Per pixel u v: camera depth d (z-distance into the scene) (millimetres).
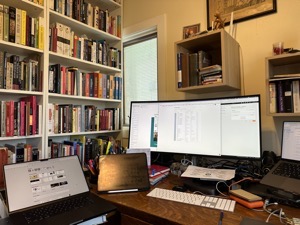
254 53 1526
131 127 1618
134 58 2400
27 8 1582
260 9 1511
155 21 2074
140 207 947
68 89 1763
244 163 1390
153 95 2227
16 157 1425
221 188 1115
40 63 1593
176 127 1486
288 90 1222
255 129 1223
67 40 1760
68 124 1739
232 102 1311
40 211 935
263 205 915
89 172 1378
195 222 800
